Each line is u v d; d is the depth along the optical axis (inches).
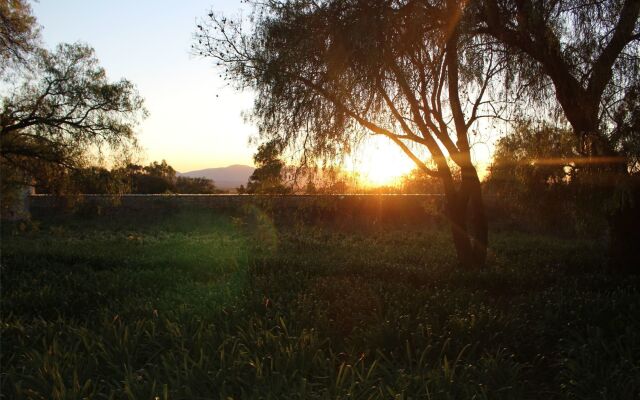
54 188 1114.7
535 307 341.7
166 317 313.0
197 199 1699.1
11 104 992.2
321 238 1074.1
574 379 219.9
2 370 238.7
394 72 472.7
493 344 266.8
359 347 266.7
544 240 956.0
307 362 225.0
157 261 641.6
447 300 347.9
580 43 437.4
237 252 735.1
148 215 1667.1
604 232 652.7
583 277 471.2
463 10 450.0
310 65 476.4
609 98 428.1
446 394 193.5
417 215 1357.0
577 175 449.7
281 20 491.2
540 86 480.4
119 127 1063.6
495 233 1123.3
